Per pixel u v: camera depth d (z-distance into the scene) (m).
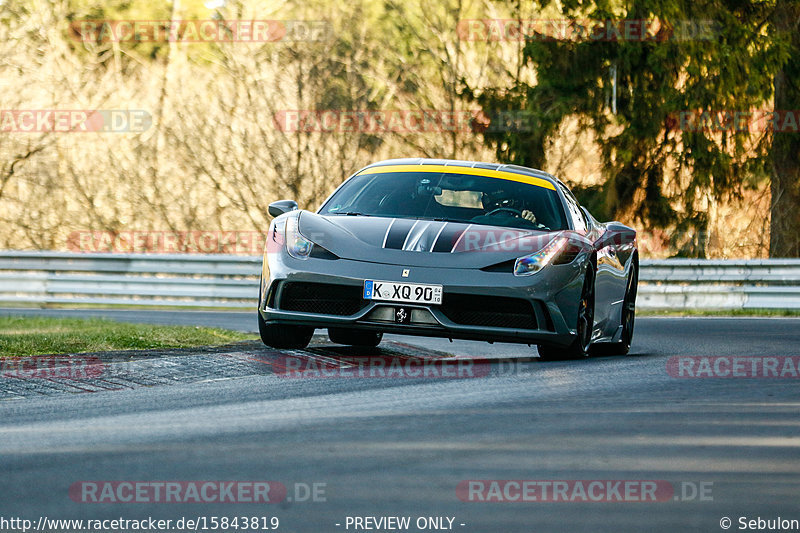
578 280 23.11
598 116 70.94
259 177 104.25
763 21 67.50
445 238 23.03
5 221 104.31
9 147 104.12
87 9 103.50
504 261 22.45
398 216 24.42
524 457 12.44
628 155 70.50
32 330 29.08
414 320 21.92
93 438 13.62
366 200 25.31
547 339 22.44
